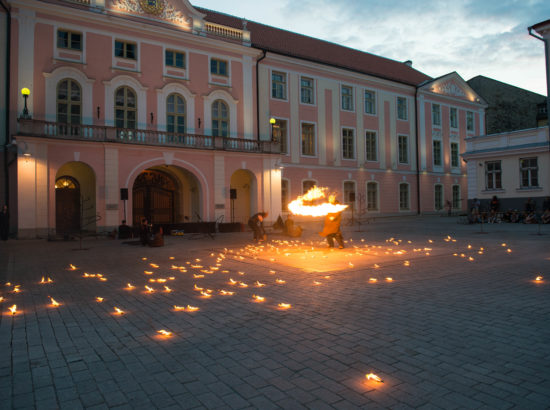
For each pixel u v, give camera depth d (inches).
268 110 1114.7
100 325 207.2
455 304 237.6
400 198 1443.2
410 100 1480.1
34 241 703.7
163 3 933.8
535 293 261.0
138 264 433.7
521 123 1872.5
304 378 140.0
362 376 141.1
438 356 158.6
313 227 1078.4
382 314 219.1
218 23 1125.7
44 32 795.4
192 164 904.9
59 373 146.9
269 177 1018.7
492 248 503.5
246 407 120.0
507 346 168.2
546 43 954.1
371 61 1501.0
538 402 120.8
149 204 975.6
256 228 689.6
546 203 951.0
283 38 1296.8
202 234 852.0
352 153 1311.5
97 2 845.8
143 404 122.9
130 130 822.5
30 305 251.4
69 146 761.0
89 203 844.0
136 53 901.8
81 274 370.9
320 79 1232.8
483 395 125.8
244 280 329.4
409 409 117.7
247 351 166.9
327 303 245.8
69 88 819.4
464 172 1653.5
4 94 765.9
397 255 460.1
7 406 121.9
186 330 197.0
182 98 962.1
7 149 753.0
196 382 138.0
